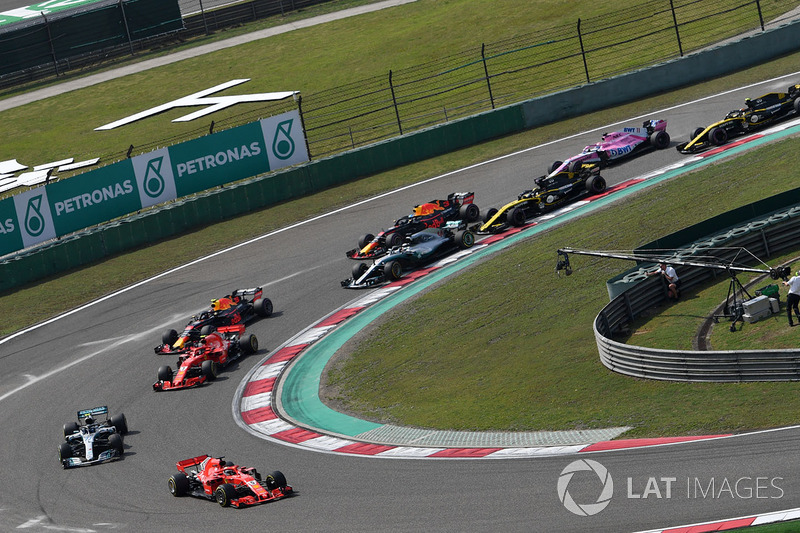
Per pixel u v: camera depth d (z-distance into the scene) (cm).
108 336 11844
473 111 18962
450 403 8112
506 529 5034
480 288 10875
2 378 11088
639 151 14600
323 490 6347
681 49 18638
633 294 9050
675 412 6512
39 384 10662
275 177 16175
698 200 11550
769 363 6588
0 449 8856
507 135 17200
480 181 14938
